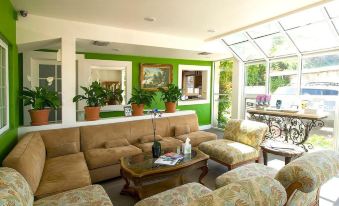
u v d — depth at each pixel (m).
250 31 4.42
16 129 3.03
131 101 4.21
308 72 4.27
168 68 5.94
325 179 1.49
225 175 2.31
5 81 2.67
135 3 2.78
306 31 3.89
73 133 3.34
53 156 3.02
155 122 4.18
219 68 6.50
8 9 2.60
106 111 5.15
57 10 3.02
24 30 3.13
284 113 4.04
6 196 1.26
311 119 3.76
